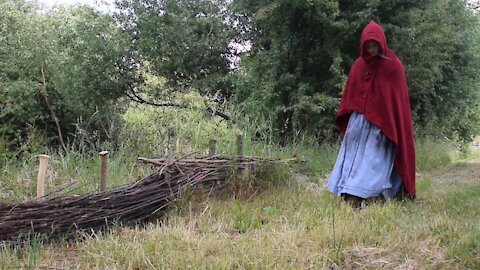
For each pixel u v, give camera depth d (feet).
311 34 34.14
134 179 20.97
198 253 13.51
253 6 34.65
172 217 16.88
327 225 15.76
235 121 32.12
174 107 37.45
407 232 15.44
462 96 47.93
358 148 19.69
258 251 13.74
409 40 33.55
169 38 37.11
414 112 40.63
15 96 31.55
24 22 35.96
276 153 26.30
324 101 32.04
